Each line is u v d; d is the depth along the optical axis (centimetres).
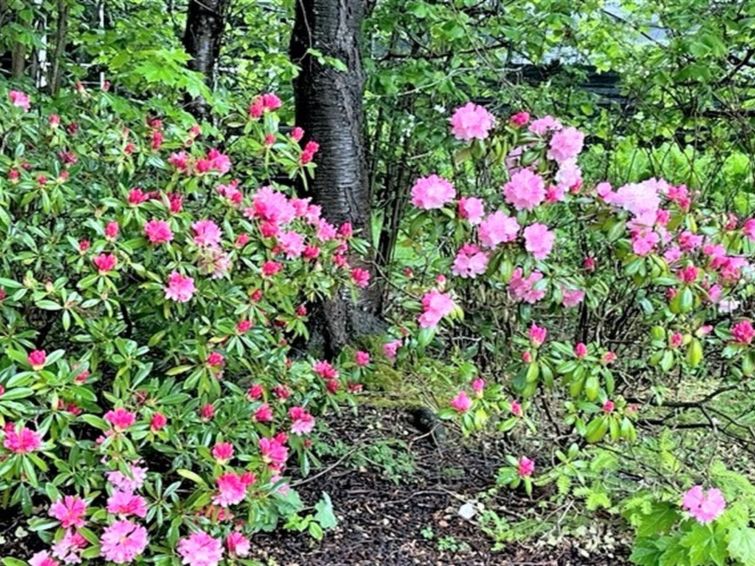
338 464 246
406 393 293
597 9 372
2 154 202
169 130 229
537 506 235
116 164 212
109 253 187
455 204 212
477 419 219
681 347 221
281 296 217
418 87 336
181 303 196
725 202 329
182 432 193
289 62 317
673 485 214
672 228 215
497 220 209
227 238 205
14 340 184
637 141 375
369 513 229
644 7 374
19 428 166
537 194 209
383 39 376
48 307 181
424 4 326
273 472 197
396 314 300
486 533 222
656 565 198
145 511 176
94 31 355
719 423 278
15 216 199
